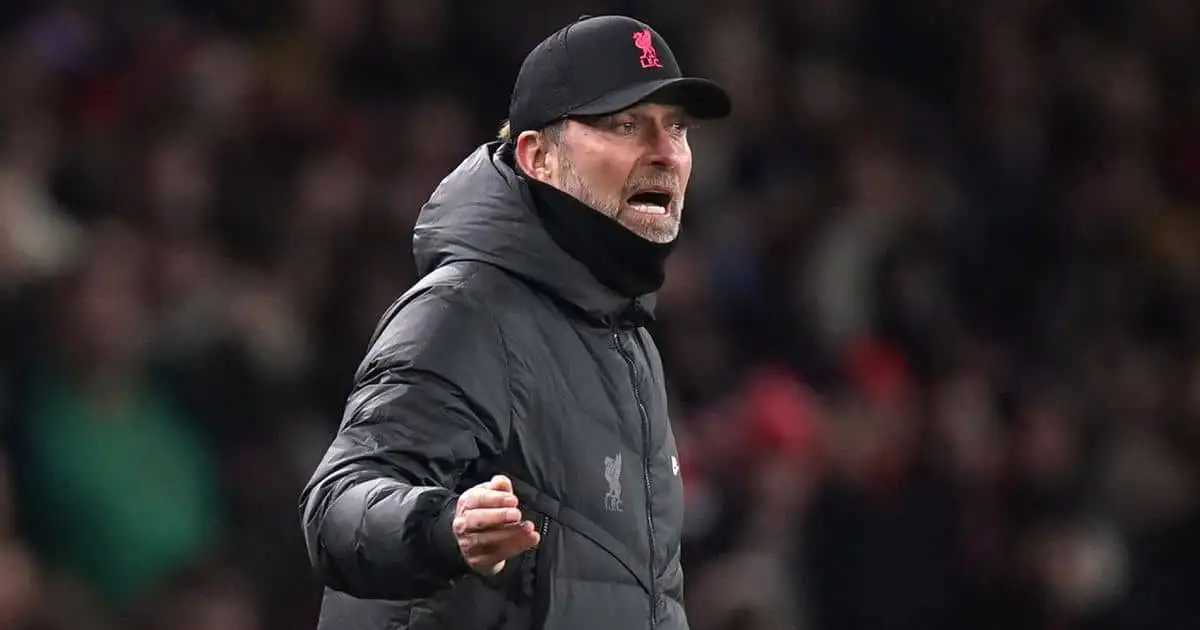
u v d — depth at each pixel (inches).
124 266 797.2
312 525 354.6
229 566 776.9
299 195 932.6
